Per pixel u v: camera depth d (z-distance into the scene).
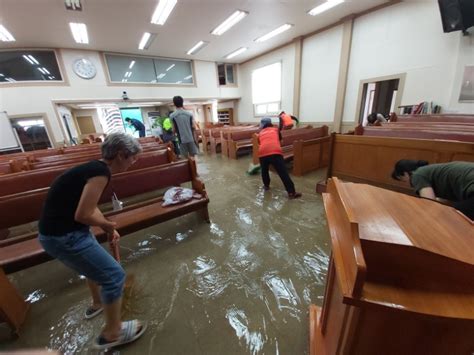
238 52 7.84
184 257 1.91
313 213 2.55
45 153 4.01
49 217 0.95
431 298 0.52
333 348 0.77
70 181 0.95
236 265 1.78
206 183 3.88
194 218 2.56
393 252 0.55
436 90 4.33
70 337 1.26
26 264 1.48
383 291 0.54
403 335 0.59
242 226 2.37
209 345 1.19
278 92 8.00
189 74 8.55
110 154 1.01
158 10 4.64
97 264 1.02
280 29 6.03
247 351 1.15
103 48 6.56
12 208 1.69
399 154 2.27
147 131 11.75
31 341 1.25
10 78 6.04
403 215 0.67
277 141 2.97
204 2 4.45
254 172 4.23
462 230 0.62
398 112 4.90
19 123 6.21
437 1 3.98
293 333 1.23
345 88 5.86
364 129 3.06
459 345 0.56
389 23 4.76
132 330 1.22
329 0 4.62
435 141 1.99
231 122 10.57
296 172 3.86
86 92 6.79
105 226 1.09
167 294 1.53
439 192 1.33
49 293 1.59
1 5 3.86
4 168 2.84
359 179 2.71
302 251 1.91
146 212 2.08
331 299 0.85
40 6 4.02
